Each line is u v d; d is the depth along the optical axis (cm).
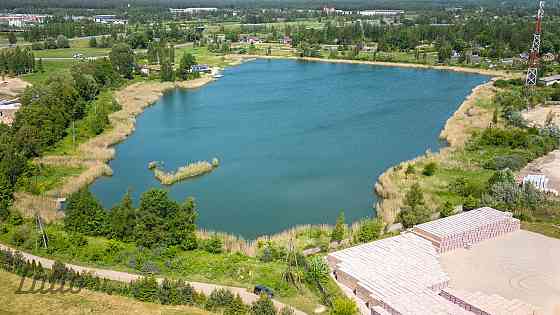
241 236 9469
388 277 7575
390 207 10444
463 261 8350
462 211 10312
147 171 13200
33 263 7631
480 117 17162
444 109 19512
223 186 12200
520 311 6712
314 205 11100
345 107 19888
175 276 7788
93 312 6769
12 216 9344
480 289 7494
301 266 8112
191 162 13862
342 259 8119
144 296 7094
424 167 12794
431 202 10644
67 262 8125
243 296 7256
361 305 7144
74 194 9569
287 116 18625
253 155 14450
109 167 13212
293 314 6675
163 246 8506
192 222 9088
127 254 8312
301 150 14850
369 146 15175
